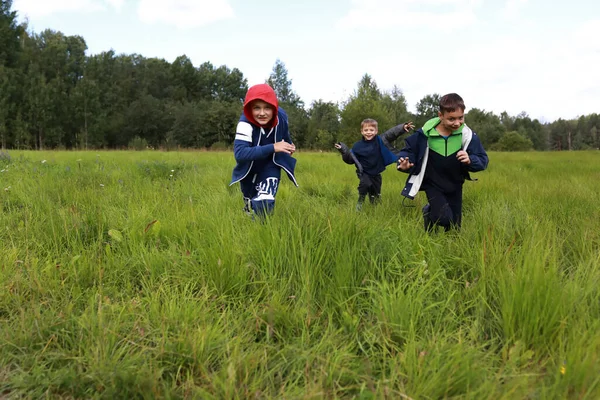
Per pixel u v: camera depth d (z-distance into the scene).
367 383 1.81
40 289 2.59
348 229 3.06
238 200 5.20
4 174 7.16
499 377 1.80
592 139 126.56
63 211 4.03
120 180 6.76
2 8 56.00
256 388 1.78
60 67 66.19
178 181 7.16
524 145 89.81
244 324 2.34
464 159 3.50
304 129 66.00
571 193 5.84
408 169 3.77
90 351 2.02
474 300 2.45
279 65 87.69
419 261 2.87
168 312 2.31
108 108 68.62
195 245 3.34
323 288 2.64
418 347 2.00
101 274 2.75
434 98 77.31
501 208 4.42
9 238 3.63
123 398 1.74
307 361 1.90
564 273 2.88
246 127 3.96
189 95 93.12
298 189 6.70
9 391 1.84
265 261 2.85
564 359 1.81
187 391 1.80
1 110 46.19
